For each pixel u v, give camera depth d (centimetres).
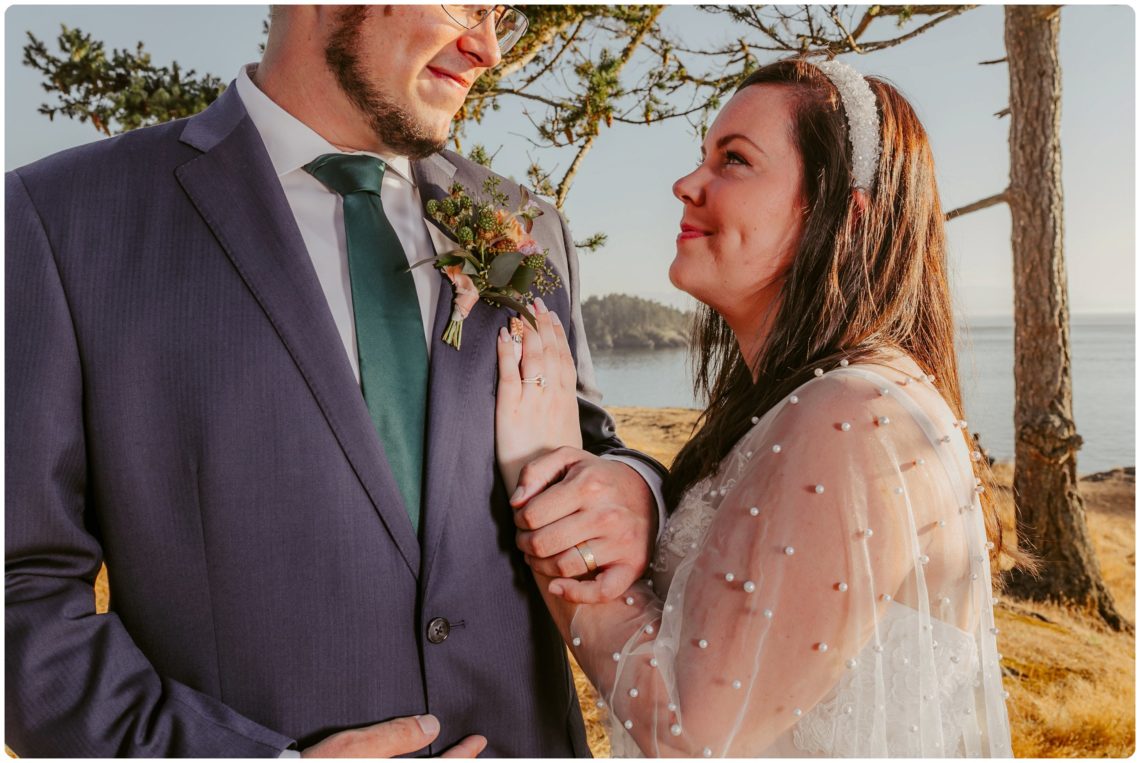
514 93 483
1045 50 703
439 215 168
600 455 191
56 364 137
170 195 149
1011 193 724
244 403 143
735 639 136
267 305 145
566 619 161
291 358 146
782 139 162
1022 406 719
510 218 172
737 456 154
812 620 133
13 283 138
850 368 151
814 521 135
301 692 143
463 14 151
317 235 159
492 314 172
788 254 165
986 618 156
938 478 143
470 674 156
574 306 209
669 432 885
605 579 158
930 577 142
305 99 157
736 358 198
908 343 165
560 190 460
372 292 157
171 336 142
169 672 143
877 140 162
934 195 172
